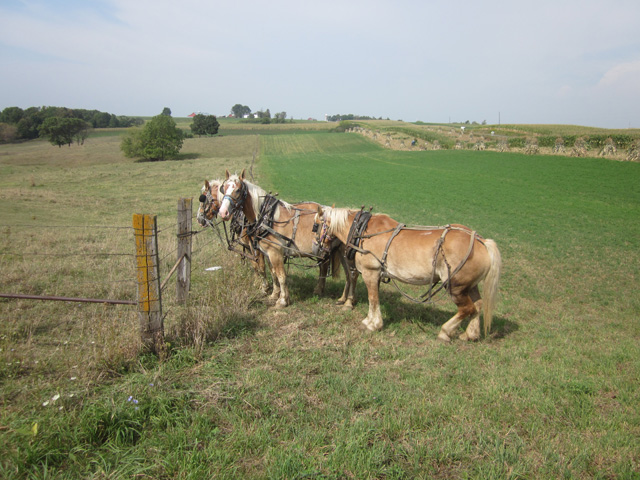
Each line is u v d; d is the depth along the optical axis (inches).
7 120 4013.3
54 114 4323.3
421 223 694.5
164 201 864.3
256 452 142.7
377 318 267.1
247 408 169.0
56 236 476.7
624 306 333.7
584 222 719.7
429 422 165.0
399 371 210.4
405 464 140.1
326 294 341.1
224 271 332.2
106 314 252.7
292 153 2630.4
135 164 1936.5
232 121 7135.8
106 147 3075.8
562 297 358.6
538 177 1295.5
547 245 557.6
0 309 256.2
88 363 186.4
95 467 131.6
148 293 195.0
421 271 242.5
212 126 4279.0
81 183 1197.1
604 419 168.2
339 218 272.8
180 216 278.4
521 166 1562.5
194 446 141.7
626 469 137.9
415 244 243.3
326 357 222.8
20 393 166.7
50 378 179.8
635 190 1037.8
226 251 390.0
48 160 2440.9
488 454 145.6
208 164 1846.7
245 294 297.0
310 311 296.7
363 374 204.4
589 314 315.0
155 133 2534.5
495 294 238.7
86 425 142.9
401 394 183.8
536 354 237.9
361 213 271.4
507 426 165.5
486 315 239.6
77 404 159.9
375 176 1412.4
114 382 179.2
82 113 5132.9
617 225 696.4
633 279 411.5
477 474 136.7
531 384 197.0
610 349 240.5
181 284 286.5
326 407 170.9
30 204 731.4
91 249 423.5
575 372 210.8
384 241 253.3
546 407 175.6
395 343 249.3
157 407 161.5
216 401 171.3
